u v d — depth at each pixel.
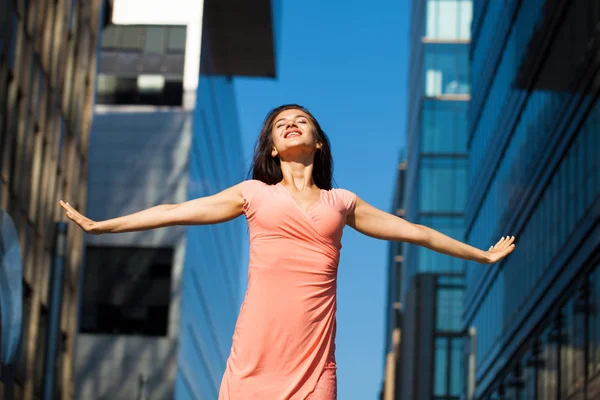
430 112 98.75
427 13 100.62
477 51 66.75
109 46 87.94
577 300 36.47
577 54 36.81
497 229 55.22
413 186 105.56
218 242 107.25
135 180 85.81
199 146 90.81
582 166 35.66
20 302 33.56
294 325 4.99
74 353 49.50
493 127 58.06
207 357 102.06
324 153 5.52
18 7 38.66
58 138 46.28
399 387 114.75
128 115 87.00
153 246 82.38
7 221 33.53
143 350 80.56
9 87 38.28
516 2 50.72
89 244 82.31
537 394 43.94
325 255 5.09
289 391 4.91
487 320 58.34
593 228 33.72
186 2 88.81
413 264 99.94
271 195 5.18
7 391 33.81
